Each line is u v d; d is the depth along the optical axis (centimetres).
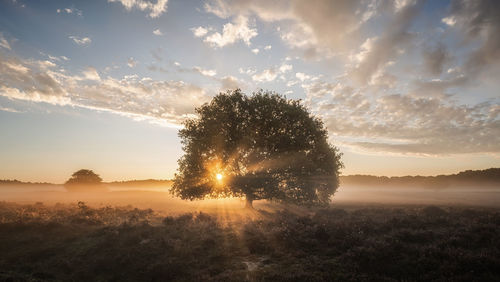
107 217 2405
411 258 1121
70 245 1584
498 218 1838
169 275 1141
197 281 1060
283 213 2630
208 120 3247
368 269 1058
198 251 1368
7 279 1105
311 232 1538
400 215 2325
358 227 1677
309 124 3228
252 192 3180
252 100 3322
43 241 1641
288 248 1354
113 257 1363
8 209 2645
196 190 3206
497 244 1238
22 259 1401
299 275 1018
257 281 992
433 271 992
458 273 966
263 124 3194
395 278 985
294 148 3102
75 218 2138
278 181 3183
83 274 1233
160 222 2211
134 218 2295
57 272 1260
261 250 1345
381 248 1208
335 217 2495
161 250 1396
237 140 3141
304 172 3159
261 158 3194
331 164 3353
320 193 3503
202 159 3225
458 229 1575
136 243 1534
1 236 1692
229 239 1522
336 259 1180
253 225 1875
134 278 1166
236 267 1161
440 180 13050
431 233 1470
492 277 908
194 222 2100
